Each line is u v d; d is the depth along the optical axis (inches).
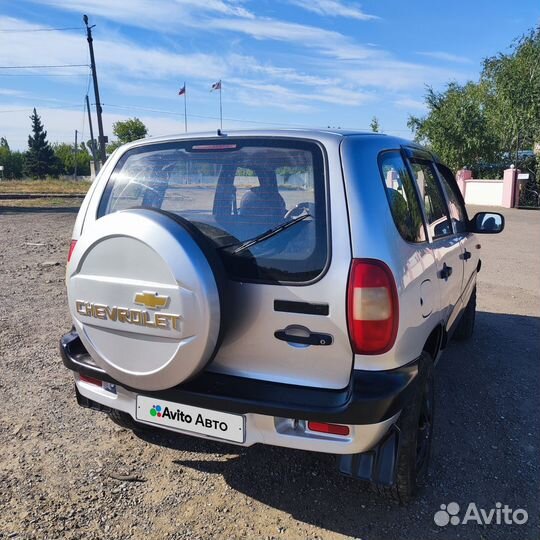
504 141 1167.0
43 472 120.3
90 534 101.0
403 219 106.3
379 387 90.0
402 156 122.2
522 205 1003.9
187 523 104.5
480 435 139.3
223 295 93.4
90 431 139.0
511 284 326.6
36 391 161.3
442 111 1226.6
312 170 98.3
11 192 1473.9
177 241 90.8
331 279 91.7
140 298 94.0
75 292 102.6
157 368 96.1
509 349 205.8
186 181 110.6
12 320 231.8
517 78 1023.6
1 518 104.7
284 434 94.3
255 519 105.9
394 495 106.4
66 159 3636.8
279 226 98.6
